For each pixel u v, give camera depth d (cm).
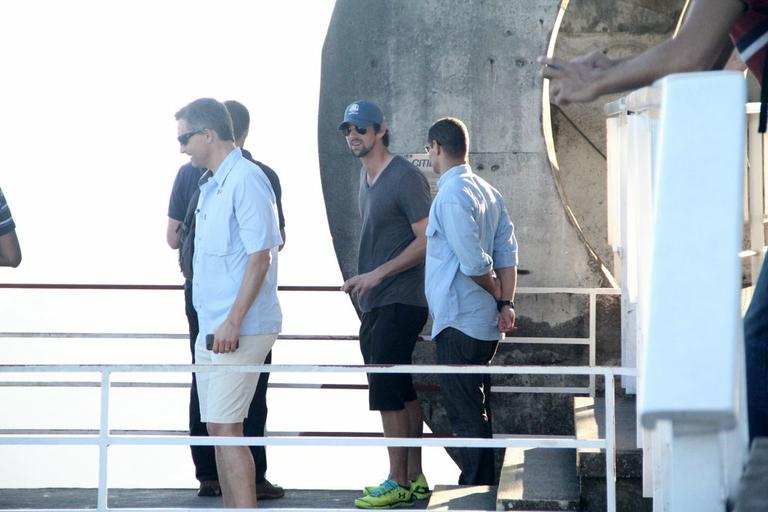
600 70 654
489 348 1684
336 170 2300
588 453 1427
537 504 1434
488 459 1694
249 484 1442
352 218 2297
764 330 702
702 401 427
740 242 470
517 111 2217
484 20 2225
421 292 1786
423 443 1252
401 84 2252
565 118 3052
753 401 701
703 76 489
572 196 3056
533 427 2202
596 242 3056
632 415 1769
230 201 1459
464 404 1675
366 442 1255
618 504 1431
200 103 1474
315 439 1258
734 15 631
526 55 2211
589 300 2188
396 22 2255
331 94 2294
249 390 1467
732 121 480
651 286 457
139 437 1262
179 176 1909
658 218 469
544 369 1226
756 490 471
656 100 718
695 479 490
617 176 1994
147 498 1995
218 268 1473
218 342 1433
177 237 1922
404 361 1780
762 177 1897
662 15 2922
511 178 2220
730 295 447
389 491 1758
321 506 1922
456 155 1688
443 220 1636
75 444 1268
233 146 1488
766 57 666
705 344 439
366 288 1744
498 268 1731
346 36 2281
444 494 1608
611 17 2939
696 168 474
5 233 1408
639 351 1223
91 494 2039
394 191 1762
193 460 2000
